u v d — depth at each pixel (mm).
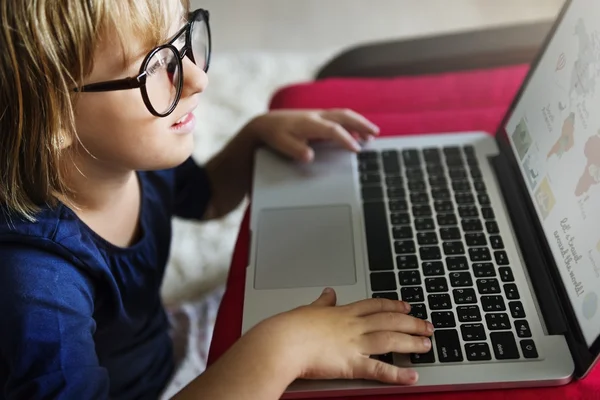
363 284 659
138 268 759
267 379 555
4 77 536
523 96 764
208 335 1004
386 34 1739
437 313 619
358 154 817
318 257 690
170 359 904
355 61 995
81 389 567
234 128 1469
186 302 1140
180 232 1290
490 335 594
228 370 560
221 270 1217
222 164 915
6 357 577
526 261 665
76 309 612
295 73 1595
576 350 567
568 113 647
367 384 574
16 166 593
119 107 574
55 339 576
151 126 597
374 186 771
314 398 582
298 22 1804
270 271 682
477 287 639
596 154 583
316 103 935
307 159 805
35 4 510
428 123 872
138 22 543
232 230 1286
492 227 705
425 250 685
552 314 609
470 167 784
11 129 568
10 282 586
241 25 1811
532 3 1760
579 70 640
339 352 579
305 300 653
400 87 939
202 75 625
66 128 570
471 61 968
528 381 562
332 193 765
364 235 710
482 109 888
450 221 717
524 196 717
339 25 1781
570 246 603
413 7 1807
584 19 650
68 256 632
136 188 777
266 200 765
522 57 955
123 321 745
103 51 543
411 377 564
